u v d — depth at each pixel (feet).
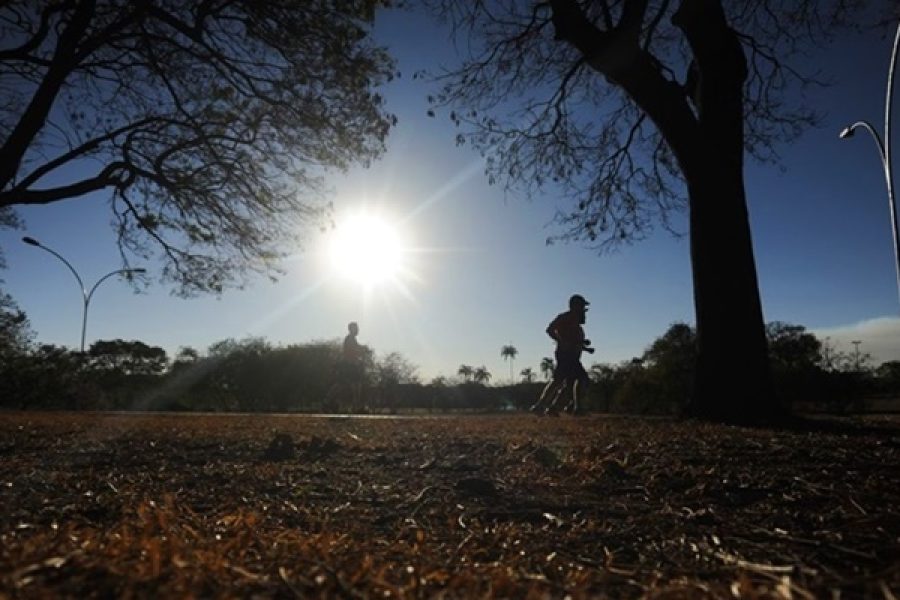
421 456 18.34
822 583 6.30
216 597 5.48
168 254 47.85
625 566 7.66
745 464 15.28
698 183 32.22
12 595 5.08
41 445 22.65
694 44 33.14
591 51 33.68
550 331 37.40
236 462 17.79
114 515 10.43
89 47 39.65
